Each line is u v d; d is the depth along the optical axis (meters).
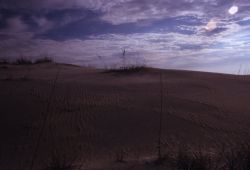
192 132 8.73
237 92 12.66
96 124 9.23
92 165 6.87
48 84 13.14
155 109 10.18
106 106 10.44
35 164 7.28
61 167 6.76
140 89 12.46
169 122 9.32
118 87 12.73
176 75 15.48
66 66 19.50
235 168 5.96
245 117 9.85
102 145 8.12
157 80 14.23
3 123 9.41
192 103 10.87
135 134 8.65
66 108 10.32
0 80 13.94
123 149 7.85
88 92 11.96
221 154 6.75
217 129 8.95
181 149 7.37
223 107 10.65
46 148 8.05
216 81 14.30
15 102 10.87
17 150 8.02
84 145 8.12
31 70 17.47
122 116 9.69
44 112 10.05
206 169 6.07
